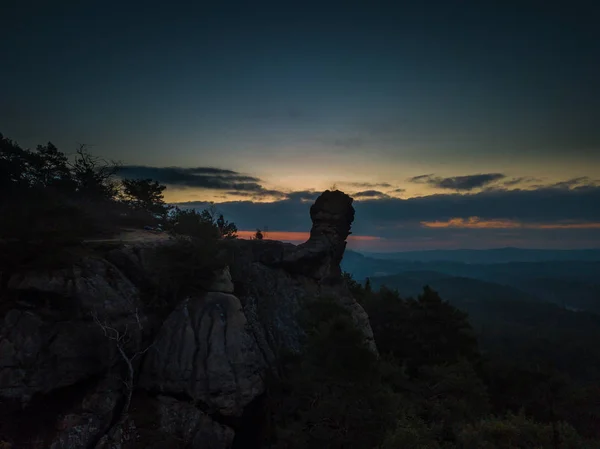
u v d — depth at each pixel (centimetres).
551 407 3556
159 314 2464
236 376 2342
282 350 2795
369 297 4797
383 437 1861
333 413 1961
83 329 2105
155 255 2566
